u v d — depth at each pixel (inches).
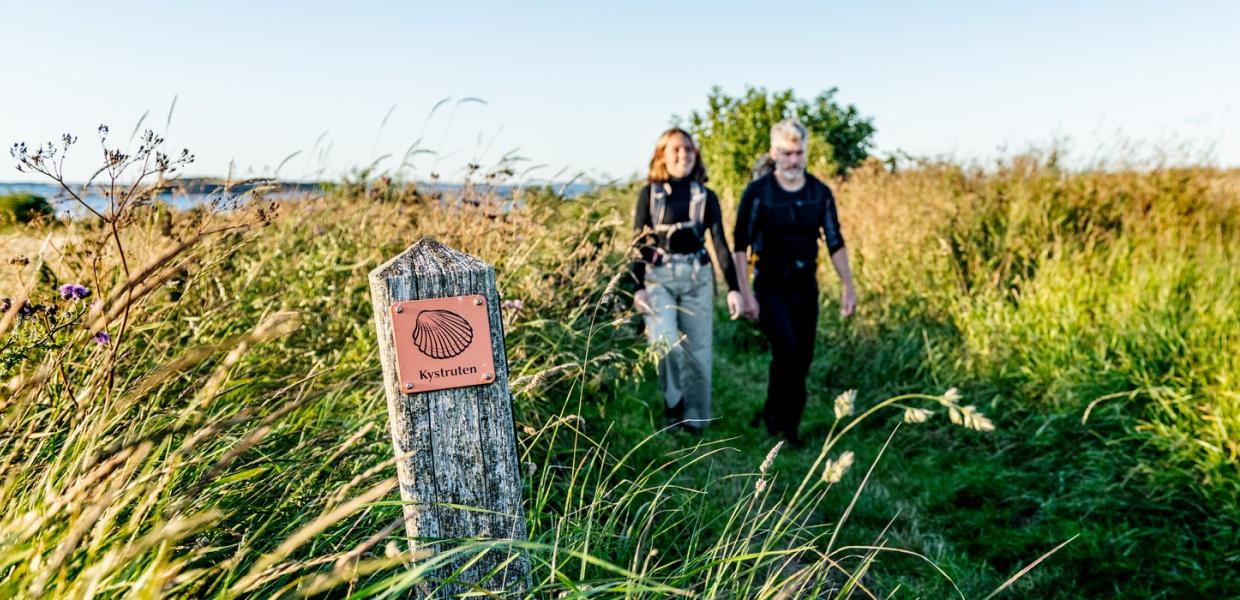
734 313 154.0
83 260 83.1
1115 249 205.6
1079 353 165.2
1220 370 140.2
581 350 129.8
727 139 498.0
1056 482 135.5
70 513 45.8
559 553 72.3
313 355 100.5
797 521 119.0
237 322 101.1
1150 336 158.1
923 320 209.0
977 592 104.3
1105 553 110.7
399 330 55.1
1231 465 119.1
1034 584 106.8
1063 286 191.5
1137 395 146.6
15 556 42.4
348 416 89.8
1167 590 102.8
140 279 53.3
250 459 71.0
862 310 222.5
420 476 57.5
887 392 188.2
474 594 54.0
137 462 44.6
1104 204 235.1
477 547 47.3
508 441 58.7
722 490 122.5
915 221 241.3
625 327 154.2
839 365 208.8
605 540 80.3
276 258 123.4
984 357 180.7
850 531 119.3
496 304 57.1
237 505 62.9
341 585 62.9
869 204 278.4
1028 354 174.6
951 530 123.6
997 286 209.8
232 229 84.1
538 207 143.7
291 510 66.7
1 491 49.0
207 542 59.2
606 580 57.5
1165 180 239.0
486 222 133.3
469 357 56.6
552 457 106.0
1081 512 124.6
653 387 174.9
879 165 309.1
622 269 127.5
